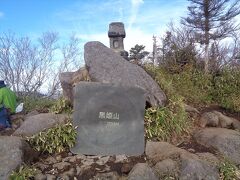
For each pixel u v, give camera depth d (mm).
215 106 2586
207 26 5441
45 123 1939
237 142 1879
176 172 1613
